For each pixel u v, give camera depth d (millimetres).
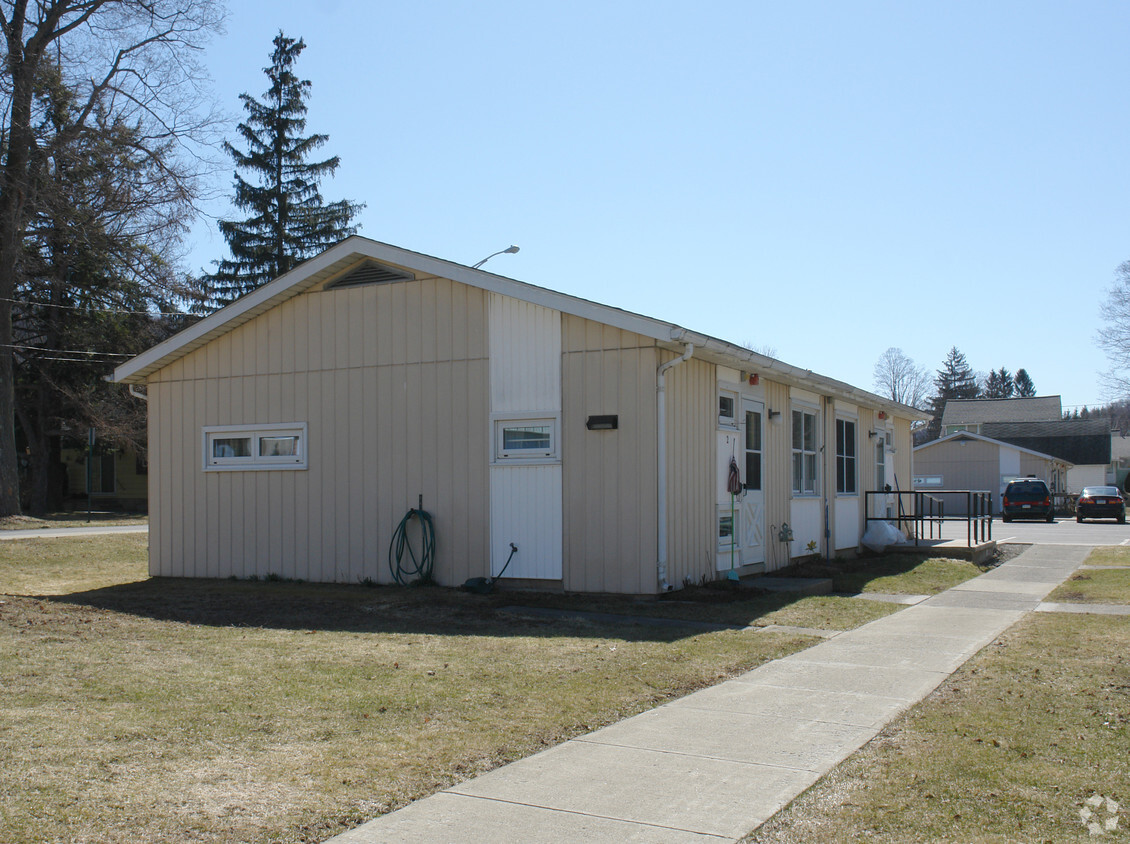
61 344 32594
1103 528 33250
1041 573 15711
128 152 27281
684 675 7535
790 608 11180
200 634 9188
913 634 9539
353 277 13547
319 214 44500
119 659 7883
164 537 14820
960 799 4680
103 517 31828
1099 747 5504
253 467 14180
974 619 10531
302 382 13844
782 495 15742
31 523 24828
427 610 10797
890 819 4438
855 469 19859
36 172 26250
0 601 10930
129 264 30812
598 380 11852
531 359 12281
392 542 13070
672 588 11750
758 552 14625
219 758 5266
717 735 5918
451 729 5934
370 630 9539
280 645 8625
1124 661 7891
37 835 4121
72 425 33312
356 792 4785
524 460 12258
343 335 13594
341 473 13508
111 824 4273
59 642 8602
